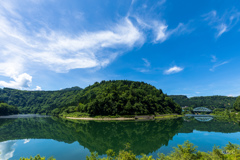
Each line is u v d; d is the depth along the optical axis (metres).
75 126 62.81
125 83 180.62
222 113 155.00
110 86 154.75
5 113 161.25
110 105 101.62
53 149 28.20
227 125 62.59
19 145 31.42
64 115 133.12
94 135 42.94
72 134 44.56
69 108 142.25
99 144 32.03
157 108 122.50
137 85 175.12
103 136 41.38
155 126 60.50
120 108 102.94
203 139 34.62
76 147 29.67
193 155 13.86
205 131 46.69
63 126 62.78
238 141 32.50
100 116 99.25
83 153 25.62
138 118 99.62
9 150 27.72
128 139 36.62
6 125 66.81
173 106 148.38
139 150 26.25
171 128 53.84
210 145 29.09
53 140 36.31
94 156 14.05
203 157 13.55
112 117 96.88
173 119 98.81
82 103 134.50
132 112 103.00
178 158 14.21
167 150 25.86
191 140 33.75
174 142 32.00
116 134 44.25
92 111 103.12
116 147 29.19
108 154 14.14
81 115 111.81
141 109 104.56
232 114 119.31
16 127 59.97
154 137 38.16
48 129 54.31
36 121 88.25
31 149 28.38
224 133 42.66
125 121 84.00
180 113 154.12
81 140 36.38
